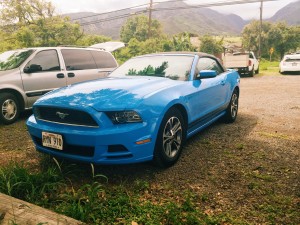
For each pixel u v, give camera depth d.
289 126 5.38
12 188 2.71
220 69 5.35
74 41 31.98
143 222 2.35
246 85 13.23
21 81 5.81
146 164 3.48
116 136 2.81
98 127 2.84
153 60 4.55
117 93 3.14
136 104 2.94
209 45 49.31
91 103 2.92
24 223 1.97
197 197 2.73
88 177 3.18
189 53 4.59
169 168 3.40
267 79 15.95
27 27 29.95
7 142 4.56
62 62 6.59
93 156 2.89
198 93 3.96
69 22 31.48
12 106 5.79
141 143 2.93
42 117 3.28
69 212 2.35
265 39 78.50
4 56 6.45
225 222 2.33
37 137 3.39
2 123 5.83
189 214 2.36
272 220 2.35
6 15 30.30
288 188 2.88
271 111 6.93
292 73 19.72
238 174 3.21
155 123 3.04
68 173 3.25
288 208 2.53
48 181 2.94
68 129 2.97
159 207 2.53
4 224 1.97
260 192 2.80
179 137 3.56
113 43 15.77
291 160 3.62
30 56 6.10
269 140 4.48
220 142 4.39
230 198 2.71
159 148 3.19
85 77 6.96
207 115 4.41
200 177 3.15
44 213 2.08
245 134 4.83
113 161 2.88
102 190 2.72
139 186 2.90
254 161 3.59
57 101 3.10
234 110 5.78
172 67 4.22
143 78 3.86
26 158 3.82
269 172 3.27
